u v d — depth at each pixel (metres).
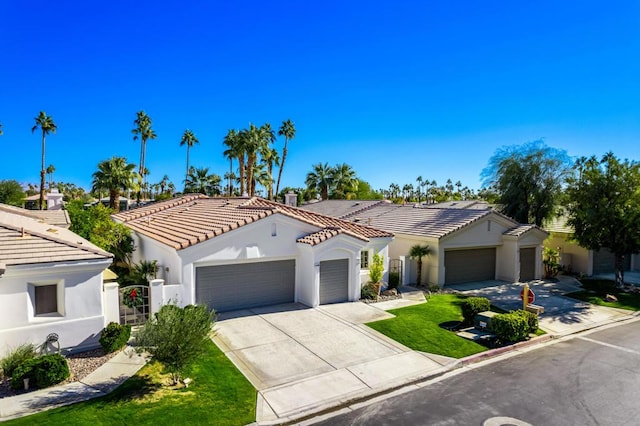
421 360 12.33
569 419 9.16
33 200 64.56
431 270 22.61
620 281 23.75
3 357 10.70
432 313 17.02
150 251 19.06
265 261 17.27
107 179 48.72
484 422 8.95
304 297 17.80
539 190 29.41
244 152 49.41
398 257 24.92
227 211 20.19
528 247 25.50
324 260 17.73
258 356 12.20
